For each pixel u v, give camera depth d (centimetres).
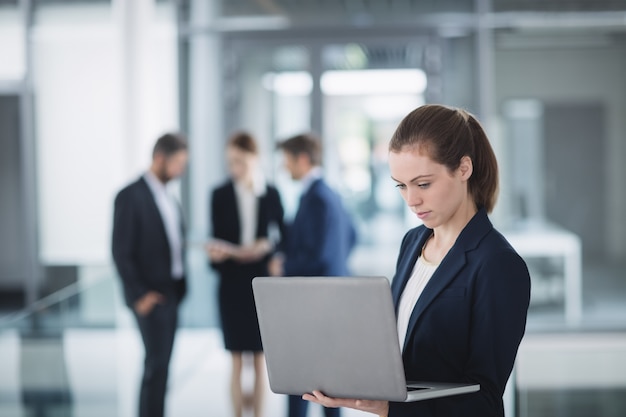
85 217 796
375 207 781
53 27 784
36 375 442
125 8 750
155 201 453
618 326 750
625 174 754
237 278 522
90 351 458
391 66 770
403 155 200
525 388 341
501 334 197
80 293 480
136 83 753
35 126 793
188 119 776
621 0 743
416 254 222
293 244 475
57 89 788
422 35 763
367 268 784
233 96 779
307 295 195
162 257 455
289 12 771
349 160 779
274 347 202
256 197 531
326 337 194
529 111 757
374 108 774
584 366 340
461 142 201
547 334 755
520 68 755
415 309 206
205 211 778
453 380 203
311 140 480
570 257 758
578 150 757
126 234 446
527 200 761
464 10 756
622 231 757
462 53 761
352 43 771
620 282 755
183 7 772
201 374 621
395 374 188
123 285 447
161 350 453
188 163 778
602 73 750
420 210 203
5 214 1075
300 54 775
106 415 458
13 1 785
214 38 775
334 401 198
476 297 199
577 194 759
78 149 791
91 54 784
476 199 211
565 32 750
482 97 757
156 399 452
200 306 735
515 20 752
